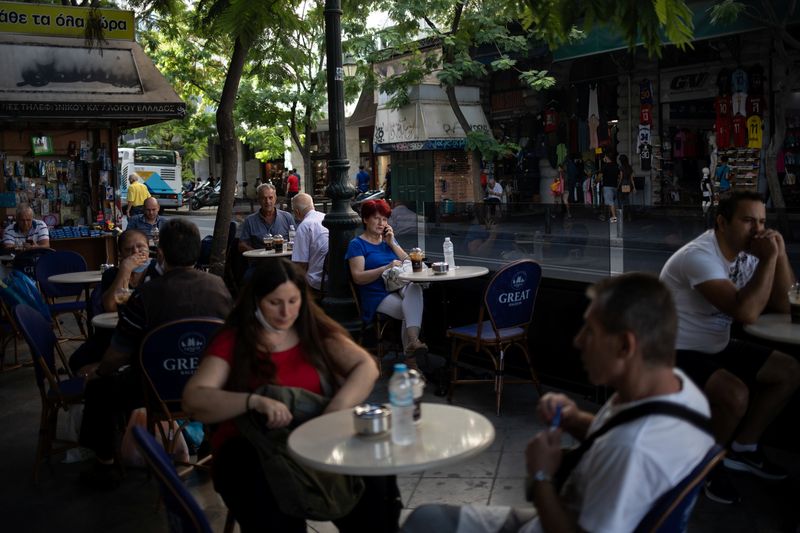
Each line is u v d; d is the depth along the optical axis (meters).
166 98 12.41
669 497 1.96
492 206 7.09
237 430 3.10
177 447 4.75
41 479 4.95
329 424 2.82
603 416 2.26
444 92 21.44
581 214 6.23
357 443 2.62
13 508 4.52
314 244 8.29
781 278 4.49
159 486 2.47
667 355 2.06
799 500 4.16
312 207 8.57
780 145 13.27
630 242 5.92
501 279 5.75
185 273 4.33
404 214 8.32
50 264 8.60
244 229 10.38
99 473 4.75
